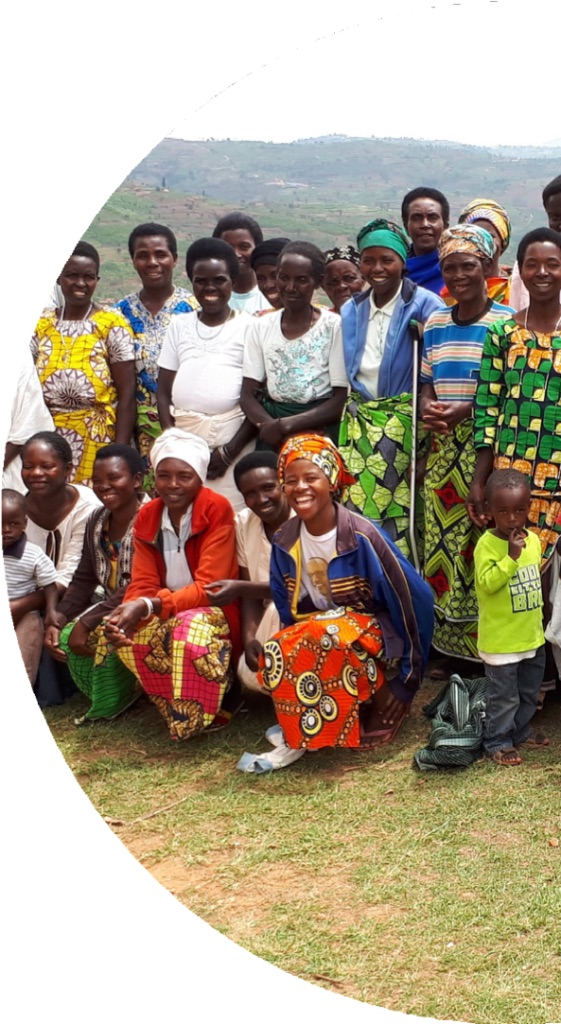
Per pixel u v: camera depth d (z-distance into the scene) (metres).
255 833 3.80
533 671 4.20
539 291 4.32
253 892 3.49
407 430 4.79
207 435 5.14
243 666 4.59
